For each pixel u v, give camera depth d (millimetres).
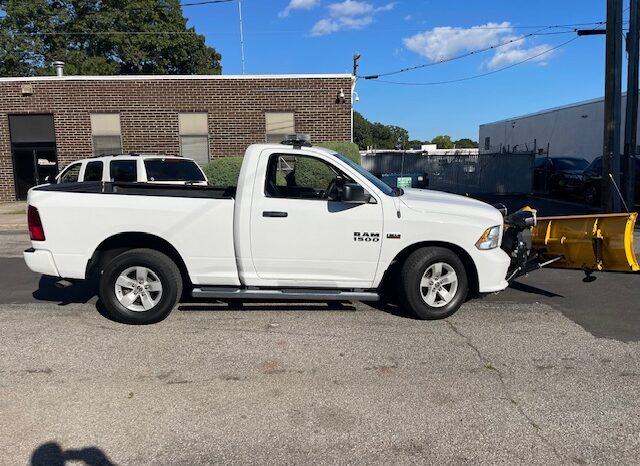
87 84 17500
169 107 17547
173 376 4293
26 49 35469
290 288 5633
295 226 5453
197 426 3523
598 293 6977
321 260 5523
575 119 26719
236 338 5148
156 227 5457
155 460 3139
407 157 24375
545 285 7426
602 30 15539
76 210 5422
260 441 3346
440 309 5672
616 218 6113
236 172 14492
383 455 3193
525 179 22953
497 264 5637
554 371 4414
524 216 6160
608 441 3352
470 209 5645
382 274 5582
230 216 5469
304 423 3564
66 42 37000
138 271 5512
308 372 4375
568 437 3395
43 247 5469
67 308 6145
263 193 5461
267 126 17719
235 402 3857
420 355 4746
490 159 23203
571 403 3852
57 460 3131
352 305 6277
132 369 4426
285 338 5156
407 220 5484
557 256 6660
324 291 5609
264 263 5520
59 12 36219
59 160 17891
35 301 6457
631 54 13531
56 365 4500
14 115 17953
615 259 6141
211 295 5535
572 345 5012
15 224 13430
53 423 3557
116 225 5441
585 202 18203
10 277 7797
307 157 5574
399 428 3502
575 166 21969
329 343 5031
